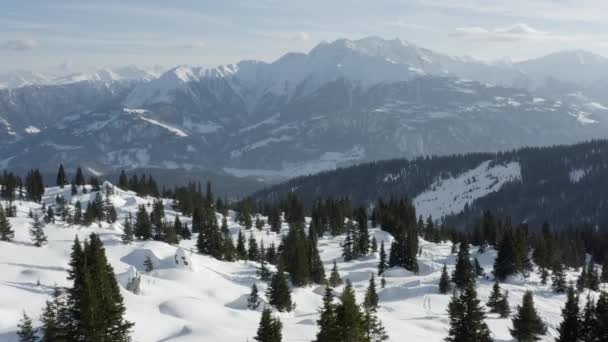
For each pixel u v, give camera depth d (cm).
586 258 16975
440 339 6712
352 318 4622
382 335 5888
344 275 11638
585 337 5334
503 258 10825
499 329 7388
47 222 12531
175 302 6862
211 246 11356
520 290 9975
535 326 6431
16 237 10450
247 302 7838
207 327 5825
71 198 17775
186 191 18712
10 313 5625
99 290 4750
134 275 7400
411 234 13800
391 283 10844
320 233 16600
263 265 9831
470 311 5269
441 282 9781
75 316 4678
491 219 16400
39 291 6712
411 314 8200
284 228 17438
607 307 5153
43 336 4888
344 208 19900
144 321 5962
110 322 4706
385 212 17538
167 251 9956
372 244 14238
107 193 16700
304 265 9588
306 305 8531
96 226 13362
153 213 14112
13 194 16825
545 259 12019
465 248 11575
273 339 4916
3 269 7612
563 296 9838
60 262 8912
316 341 4772
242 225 17112
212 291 8362
